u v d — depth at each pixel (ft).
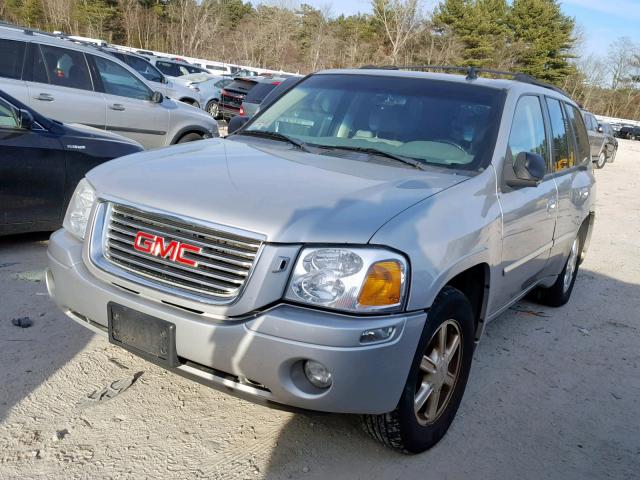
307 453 9.77
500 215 11.07
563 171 15.74
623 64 266.16
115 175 10.05
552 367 14.34
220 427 10.20
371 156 11.73
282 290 8.24
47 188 17.85
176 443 9.67
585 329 17.15
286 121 13.52
